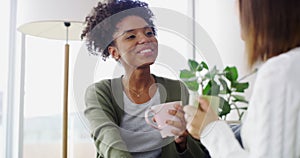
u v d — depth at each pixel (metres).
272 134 0.71
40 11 1.56
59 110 2.42
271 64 0.73
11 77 2.40
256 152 0.73
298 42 0.76
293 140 0.70
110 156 0.99
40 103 2.41
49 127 2.42
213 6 2.14
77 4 1.53
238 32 1.99
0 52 2.38
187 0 2.21
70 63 2.06
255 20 0.79
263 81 0.73
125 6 1.01
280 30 0.77
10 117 2.39
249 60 0.82
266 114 0.71
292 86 0.70
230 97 1.89
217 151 0.84
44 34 1.80
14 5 2.38
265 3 0.77
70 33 1.81
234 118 2.02
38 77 2.40
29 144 2.39
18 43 2.39
